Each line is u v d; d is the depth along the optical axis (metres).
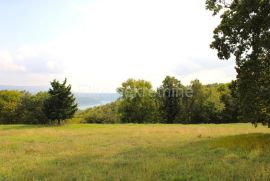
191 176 10.73
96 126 56.28
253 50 20.19
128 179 10.52
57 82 62.31
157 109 87.75
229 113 80.00
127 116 87.50
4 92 90.19
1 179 11.62
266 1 18.59
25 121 79.44
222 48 21.14
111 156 16.84
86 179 10.88
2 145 24.00
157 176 10.89
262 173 10.52
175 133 33.78
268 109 20.45
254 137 22.95
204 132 34.19
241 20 19.61
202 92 84.31
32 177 11.74
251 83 20.44
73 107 63.44
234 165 12.55
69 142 26.08
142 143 23.91
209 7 21.78
